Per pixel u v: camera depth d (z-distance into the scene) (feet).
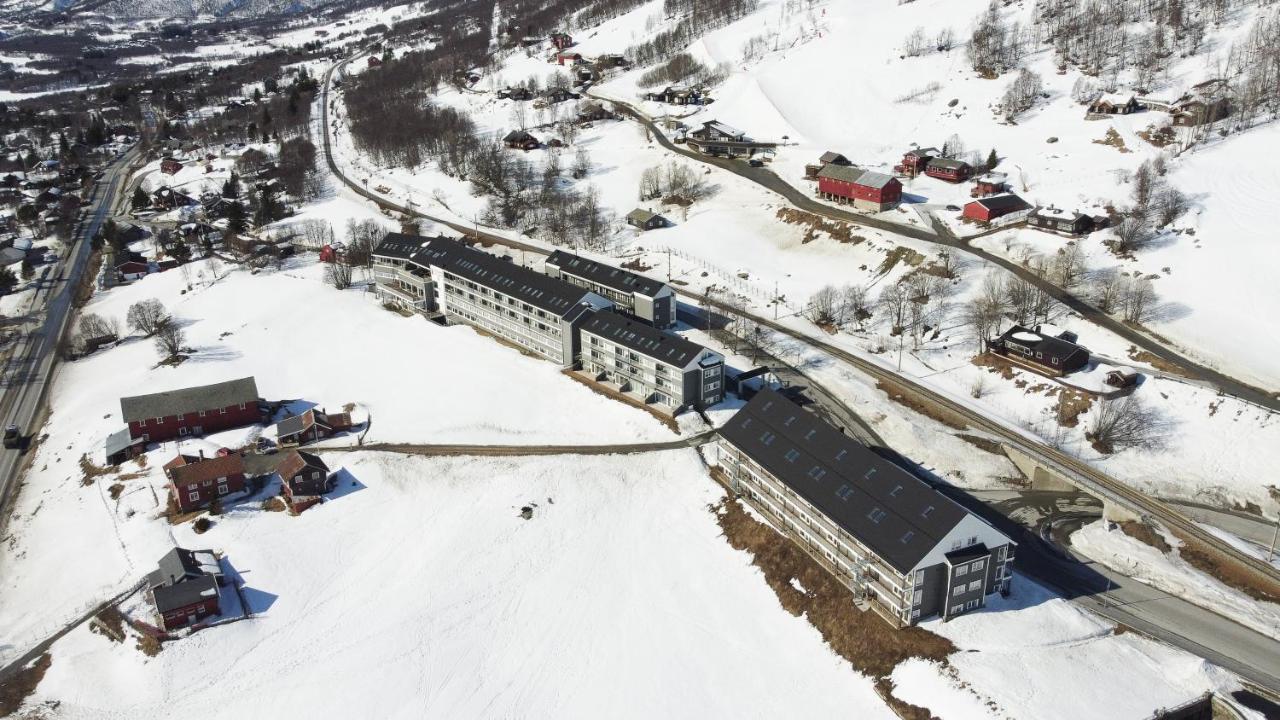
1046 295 485.56
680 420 426.10
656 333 447.83
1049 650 281.13
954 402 428.56
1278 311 447.83
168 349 547.90
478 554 361.92
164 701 308.40
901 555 290.76
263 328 574.97
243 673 317.01
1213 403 398.42
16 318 647.97
